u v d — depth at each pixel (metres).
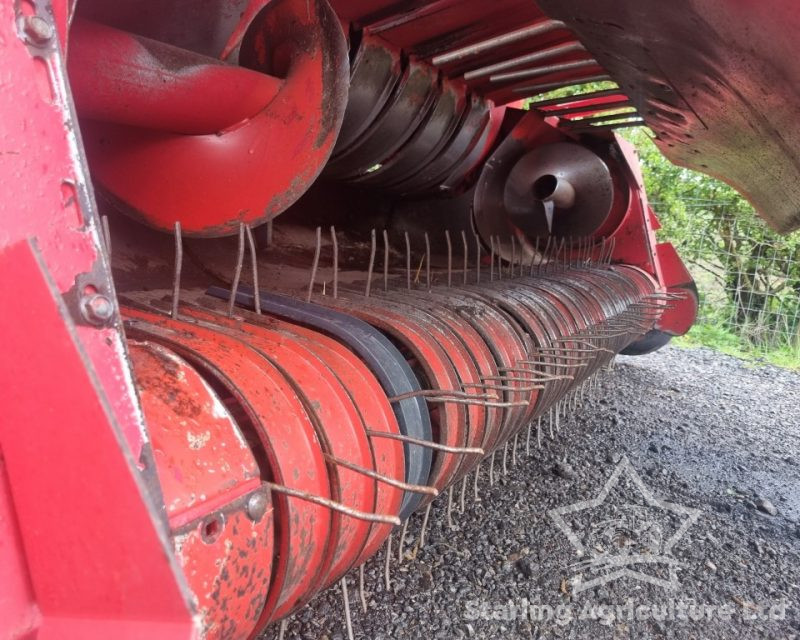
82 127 1.95
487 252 4.40
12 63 0.62
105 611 0.60
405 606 2.05
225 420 0.94
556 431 3.86
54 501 0.59
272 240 3.39
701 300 9.36
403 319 1.87
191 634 0.52
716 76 1.78
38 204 0.64
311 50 1.72
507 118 4.15
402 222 4.61
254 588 0.93
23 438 0.60
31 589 0.66
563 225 4.23
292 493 0.95
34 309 0.53
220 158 1.85
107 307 0.67
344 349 1.51
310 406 1.16
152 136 1.88
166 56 1.53
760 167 2.63
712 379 6.26
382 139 3.33
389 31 2.85
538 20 2.88
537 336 2.39
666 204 9.25
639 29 1.68
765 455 4.05
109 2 1.58
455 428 1.71
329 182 3.97
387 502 1.39
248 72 1.72
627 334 3.81
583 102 4.46
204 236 1.93
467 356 1.91
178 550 0.78
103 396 0.51
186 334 1.27
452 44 2.98
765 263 8.91
